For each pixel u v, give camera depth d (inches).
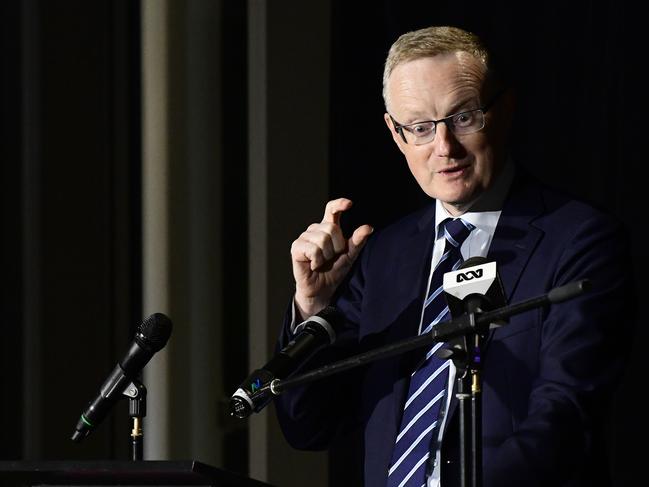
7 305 482.9
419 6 462.3
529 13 449.4
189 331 481.7
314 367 287.0
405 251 289.4
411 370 273.3
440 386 265.1
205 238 485.7
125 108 490.9
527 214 273.0
